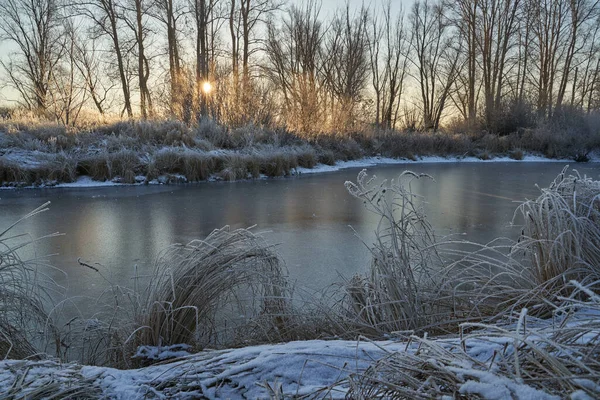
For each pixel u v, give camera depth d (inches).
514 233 258.5
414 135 990.4
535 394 42.4
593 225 126.0
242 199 396.5
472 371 47.7
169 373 79.8
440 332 111.0
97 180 507.5
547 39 1255.5
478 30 1334.9
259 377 73.6
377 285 119.1
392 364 59.6
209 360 82.0
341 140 853.8
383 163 855.1
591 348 52.4
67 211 338.0
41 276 187.9
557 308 65.9
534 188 469.7
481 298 122.1
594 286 111.9
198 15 1010.7
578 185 141.3
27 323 121.6
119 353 113.4
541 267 123.7
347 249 230.2
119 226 287.3
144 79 1119.0
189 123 737.6
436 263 147.1
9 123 605.0
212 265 122.3
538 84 1354.6
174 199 395.9
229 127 711.7
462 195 413.4
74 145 557.3
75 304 156.6
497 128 1127.0
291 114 832.9
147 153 546.9
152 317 111.4
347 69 1216.2
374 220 304.2
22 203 373.4
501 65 1270.9
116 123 669.9
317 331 117.3
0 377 77.2
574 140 974.4
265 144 682.2
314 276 187.2
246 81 815.7
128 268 201.5
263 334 118.8
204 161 546.6
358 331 109.7
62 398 69.7
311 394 65.2
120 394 72.8
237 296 130.0
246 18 1111.0
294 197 407.5
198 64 861.2
